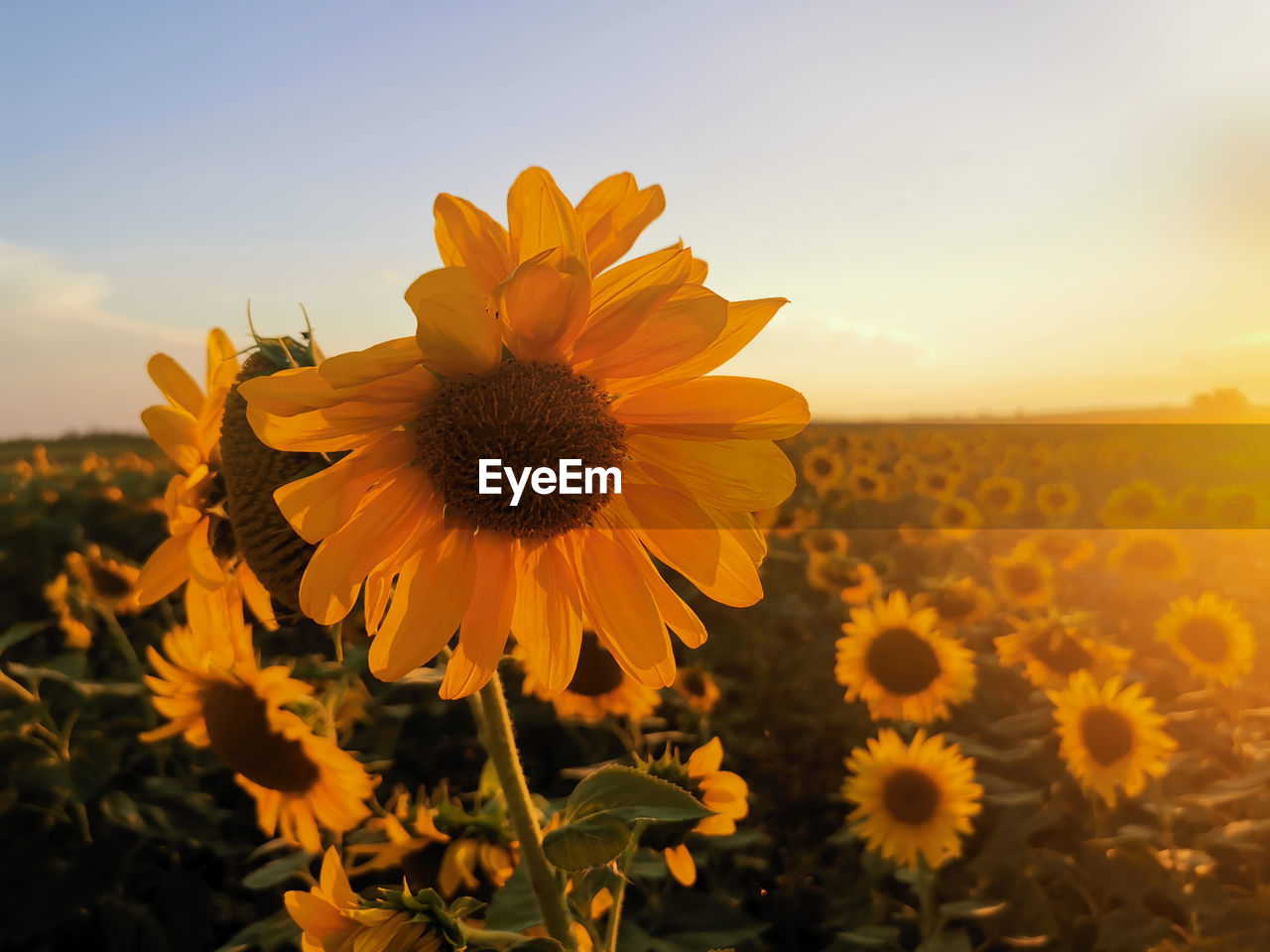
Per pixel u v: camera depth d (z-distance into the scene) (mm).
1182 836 4996
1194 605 5684
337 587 1222
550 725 5562
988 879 4410
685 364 1345
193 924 4094
